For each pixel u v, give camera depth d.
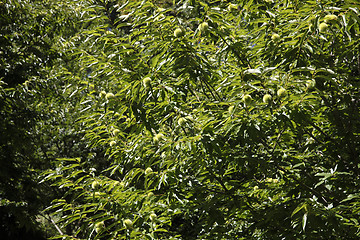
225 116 2.82
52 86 9.91
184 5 2.78
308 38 2.84
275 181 3.52
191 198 3.52
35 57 9.50
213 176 3.32
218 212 3.22
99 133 3.56
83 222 3.01
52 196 9.42
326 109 3.70
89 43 5.84
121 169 3.67
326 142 3.66
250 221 3.37
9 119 8.86
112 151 3.61
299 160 3.51
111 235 3.04
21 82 9.32
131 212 3.11
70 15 9.47
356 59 4.09
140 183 4.33
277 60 3.07
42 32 9.84
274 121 2.92
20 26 9.55
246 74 2.80
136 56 2.85
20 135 9.10
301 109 2.79
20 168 9.17
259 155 3.33
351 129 3.40
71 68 9.62
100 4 3.04
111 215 3.08
